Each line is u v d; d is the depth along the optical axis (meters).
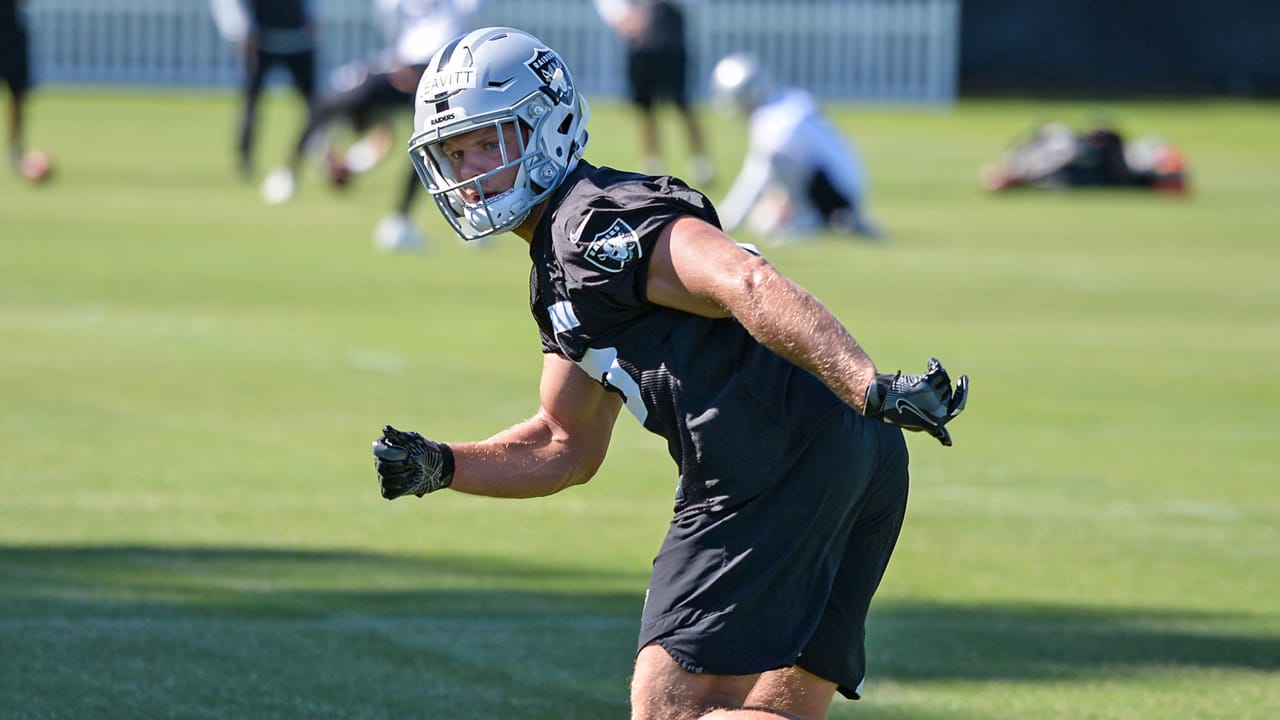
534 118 13.41
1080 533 26.03
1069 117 134.12
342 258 56.28
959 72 159.88
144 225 62.12
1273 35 161.25
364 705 17.81
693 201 12.80
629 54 81.56
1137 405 36.16
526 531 25.53
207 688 18.19
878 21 140.75
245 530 24.97
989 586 23.11
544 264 13.34
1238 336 45.59
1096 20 160.12
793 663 13.48
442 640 20.16
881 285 53.25
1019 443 32.47
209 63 134.38
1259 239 69.31
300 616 20.94
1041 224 73.25
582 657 19.64
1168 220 76.06
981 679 19.22
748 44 140.00
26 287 47.59
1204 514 27.41
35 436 30.53
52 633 19.88
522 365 38.50
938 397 11.52
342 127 82.81
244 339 40.97
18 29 73.56
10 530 24.47
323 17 130.38
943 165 98.56
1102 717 17.97
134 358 38.19
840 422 13.23
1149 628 21.33
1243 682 19.27
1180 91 161.62
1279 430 34.03
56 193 70.75
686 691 13.16
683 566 13.30
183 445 30.23
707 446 13.05
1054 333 45.22
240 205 70.06
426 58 64.81
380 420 32.53
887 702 18.39
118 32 132.62
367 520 25.81
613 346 13.19
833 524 13.40
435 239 62.66
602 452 14.96
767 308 12.01
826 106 139.00
